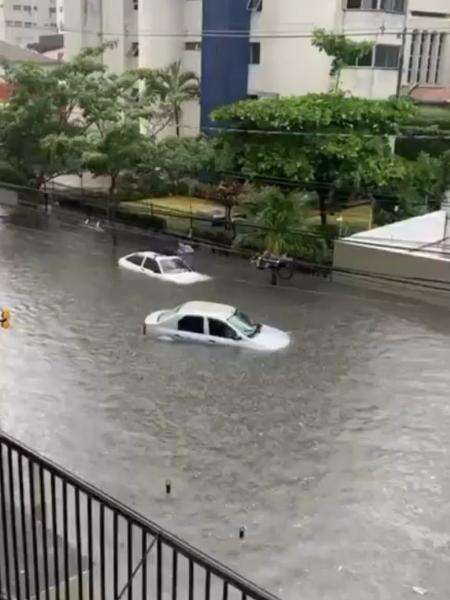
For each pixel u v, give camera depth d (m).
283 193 23.69
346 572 8.39
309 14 27.45
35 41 64.19
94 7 35.34
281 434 11.84
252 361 14.94
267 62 29.39
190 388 13.56
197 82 32.09
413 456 11.23
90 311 18.05
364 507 9.78
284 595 7.95
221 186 26.50
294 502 9.85
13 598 4.89
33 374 14.01
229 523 9.30
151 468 10.65
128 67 35.34
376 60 27.14
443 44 30.84
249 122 23.20
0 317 17.05
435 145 28.12
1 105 32.78
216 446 11.37
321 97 23.42
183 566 7.68
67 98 30.08
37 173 31.25
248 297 19.67
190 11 32.00
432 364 15.05
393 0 27.06
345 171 22.59
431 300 19.34
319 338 16.47
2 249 24.61
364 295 20.03
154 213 27.53
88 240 26.14
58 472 3.94
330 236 22.73
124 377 13.99
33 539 4.49
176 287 20.41
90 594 4.34
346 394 13.47
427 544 8.98
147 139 27.30
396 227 22.08
